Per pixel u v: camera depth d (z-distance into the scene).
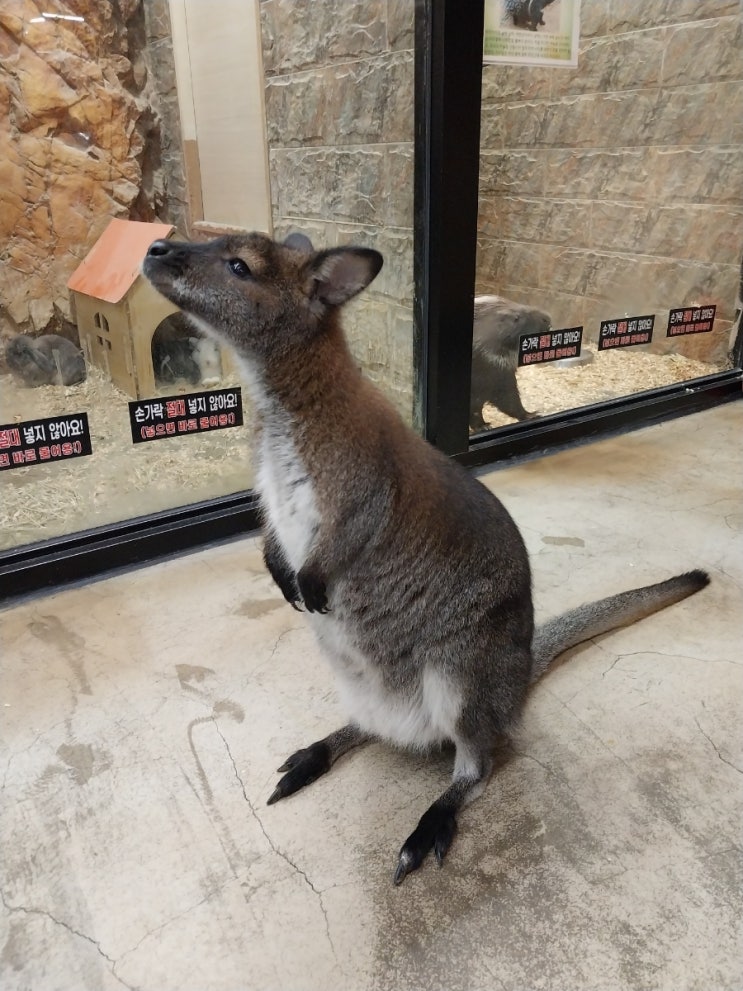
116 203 1.12
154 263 0.60
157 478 1.12
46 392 1.07
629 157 1.45
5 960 0.52
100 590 0.96
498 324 1.32
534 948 0.52
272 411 0.61
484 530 0.62
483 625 0.61
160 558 1.04
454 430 1.25
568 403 1.46
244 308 0.58
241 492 1.12
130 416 1.07
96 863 0.59
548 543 1.06
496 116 1.29
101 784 0.66
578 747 0.70
